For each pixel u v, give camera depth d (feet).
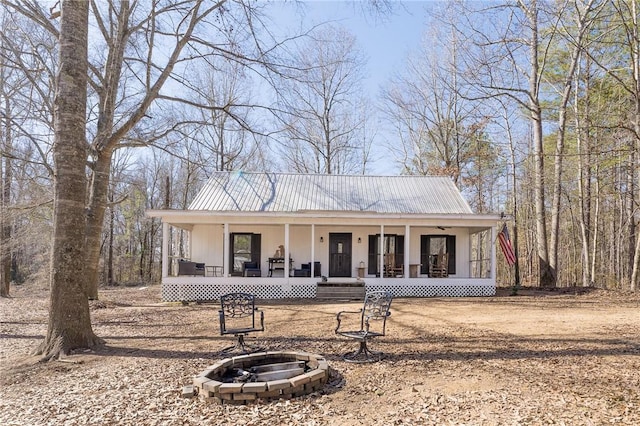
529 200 108.99
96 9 45.14
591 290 53.62
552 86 70.54
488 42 57.67
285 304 46.60
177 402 15.58
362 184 68.44
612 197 80.69
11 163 57.31
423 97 102.27
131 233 124.57
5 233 62.18
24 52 46.50
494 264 54.49
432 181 69.46
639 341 23.89
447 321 32.22
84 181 24.70
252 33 35.17
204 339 26.96
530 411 14.17
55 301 23.66
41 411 14.99
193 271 54.34
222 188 65.00
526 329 28.25
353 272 61.16
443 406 14.88
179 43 36.17
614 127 45.14
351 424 13.52
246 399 15.37
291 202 62.34
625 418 13.38
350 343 24.79
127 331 30.45
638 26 58.54
